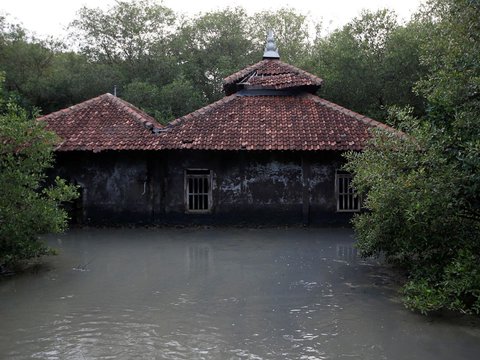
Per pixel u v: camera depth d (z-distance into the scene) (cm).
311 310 778
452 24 791
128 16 2862
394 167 799
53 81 2503
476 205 773
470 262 712
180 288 901
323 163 1573
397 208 804
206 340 660
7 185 952
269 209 1583
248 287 906
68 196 1056
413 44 1997
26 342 658
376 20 2169
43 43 2747
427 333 682
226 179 1587
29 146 998
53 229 1019
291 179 1579
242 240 1366
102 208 1593
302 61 2550
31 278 973
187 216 1594
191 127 1581
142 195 1594
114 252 1217
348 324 717
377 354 615
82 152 1563
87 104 1723
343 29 2241
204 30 3022
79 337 673
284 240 1362
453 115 787
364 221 953
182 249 1252
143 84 2480
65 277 980
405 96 2097
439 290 718
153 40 2938
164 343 651
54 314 763
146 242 1344
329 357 607
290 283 932
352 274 998
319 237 1403
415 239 823
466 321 725
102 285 922
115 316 752
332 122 1595
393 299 833
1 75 1034
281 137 1520
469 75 745
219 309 782
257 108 1678
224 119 1619
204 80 3044
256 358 605
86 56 2833
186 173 1598
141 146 1506
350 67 2130
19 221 956
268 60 1866
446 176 720
